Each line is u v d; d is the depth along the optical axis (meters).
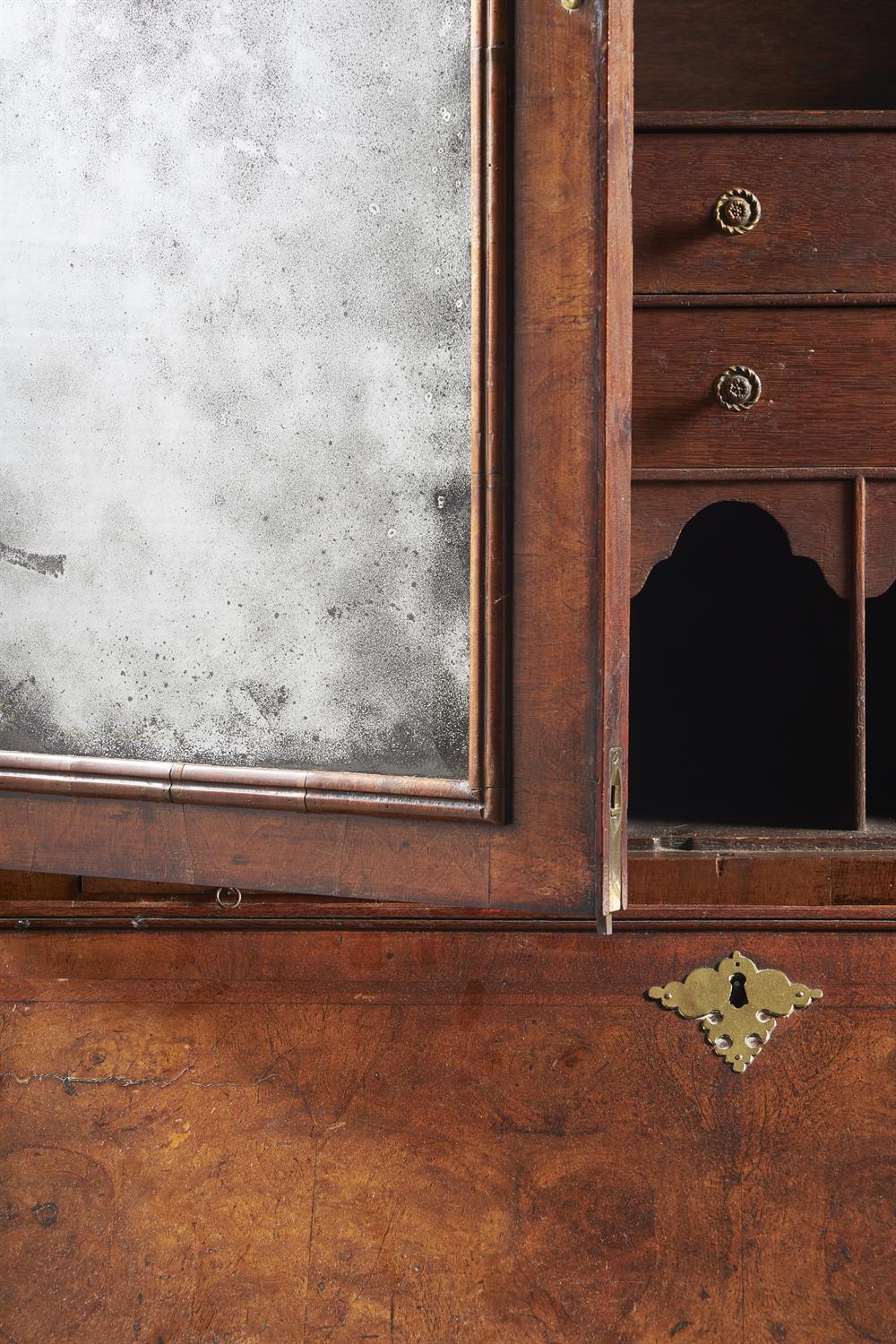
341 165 0.90
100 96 0.97
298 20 0.90
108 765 0.99
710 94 1.61
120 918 1.13
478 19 0.81
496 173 0.82
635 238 1.12
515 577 0.85
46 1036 1.13
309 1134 1.11
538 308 0.83
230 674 0.97
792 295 1.12
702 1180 1.11
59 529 1.01
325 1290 1.10
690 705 1.67
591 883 0.84
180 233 0.95
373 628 0.92
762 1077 1.12
